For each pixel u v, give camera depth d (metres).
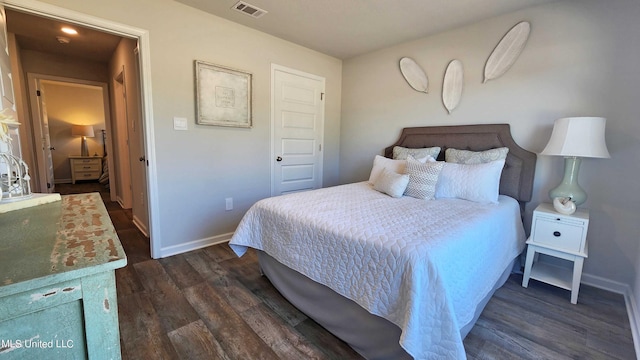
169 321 1.72
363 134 3.87
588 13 2.15
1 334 0.58
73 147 6.61
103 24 2.15
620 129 2.08
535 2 2.32
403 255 1.24
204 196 2.86
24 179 1.32
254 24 2.89
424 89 3.17
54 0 1.95
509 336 1.62
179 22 2.52
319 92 3.83
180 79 2.58
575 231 1.97
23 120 3.57
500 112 2.63
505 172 2.56
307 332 1.65
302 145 3.73
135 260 2.56
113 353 0.72
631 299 1.92
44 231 0.90
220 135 2.91
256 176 3.28
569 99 2.28
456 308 1.29
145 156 2.54
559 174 2.36
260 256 2.23
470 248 1.47
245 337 1.59
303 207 1.95
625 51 2.04
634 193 2.05
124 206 4.44
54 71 4.01
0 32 1.73
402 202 2.17
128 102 3.33
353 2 2.39
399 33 3.03
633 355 1.49
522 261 2.50
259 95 3.18
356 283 1.40
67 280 0.63
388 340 1.33
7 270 0.62
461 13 2.54
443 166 2.46
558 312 1.86
